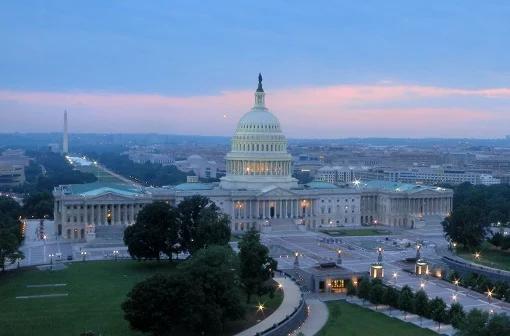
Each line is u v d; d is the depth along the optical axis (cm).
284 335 19738
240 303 19775
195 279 19225
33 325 19788
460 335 17950
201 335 19238
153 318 17700
